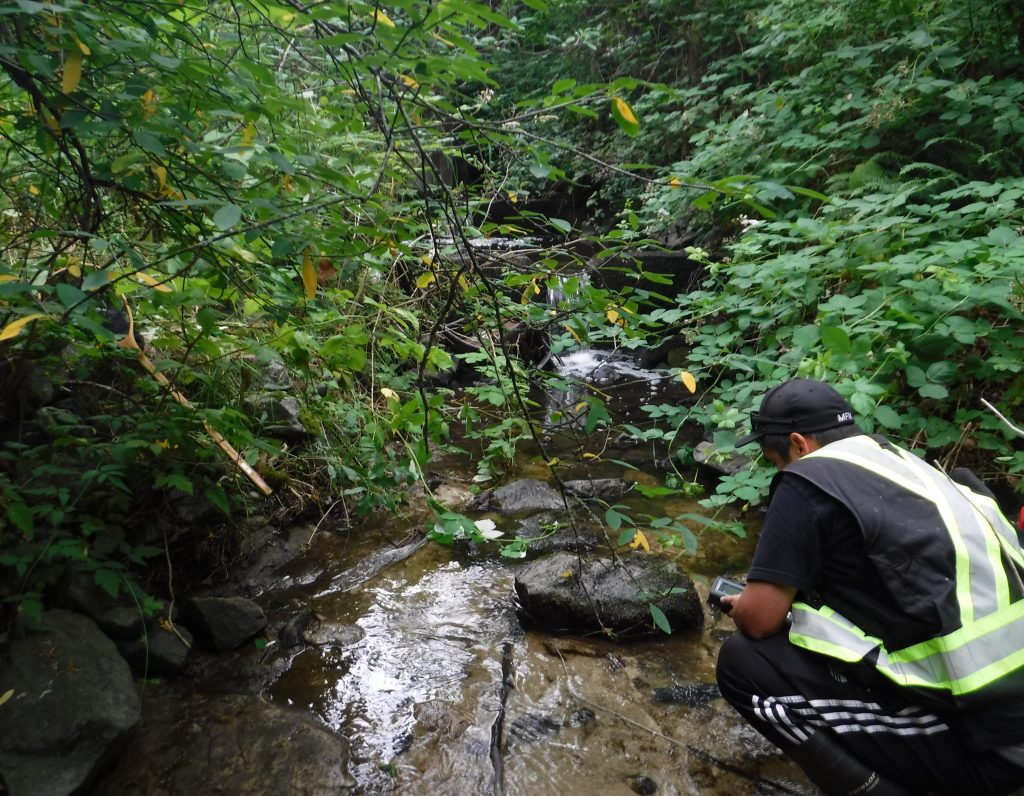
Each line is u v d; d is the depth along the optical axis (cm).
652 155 703
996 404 301
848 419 170
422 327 314
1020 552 150
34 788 172
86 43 126
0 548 228
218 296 204
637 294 204
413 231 190
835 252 331
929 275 309
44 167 204
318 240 150
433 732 212
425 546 323
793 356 293
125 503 242
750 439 180
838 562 151
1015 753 132
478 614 275
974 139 402
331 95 240
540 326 219
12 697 191
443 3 110
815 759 154
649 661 246
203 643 251
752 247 363
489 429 358
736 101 521
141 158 150
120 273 156
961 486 164
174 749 202
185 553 280
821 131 437
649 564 281
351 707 224
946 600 137
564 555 285
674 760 201
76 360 255
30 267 177
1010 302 286
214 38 185
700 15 654
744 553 312
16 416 252
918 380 267
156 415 248
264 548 305
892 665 143
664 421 465
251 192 149
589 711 221
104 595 235
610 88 122
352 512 344
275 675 239
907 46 435
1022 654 134
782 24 498
